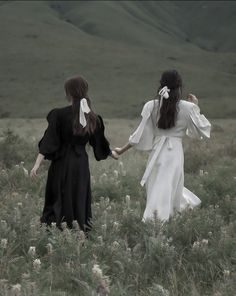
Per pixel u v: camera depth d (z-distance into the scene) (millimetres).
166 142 6738
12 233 5582
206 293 4828
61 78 99812
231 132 33250
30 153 12438
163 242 5465
